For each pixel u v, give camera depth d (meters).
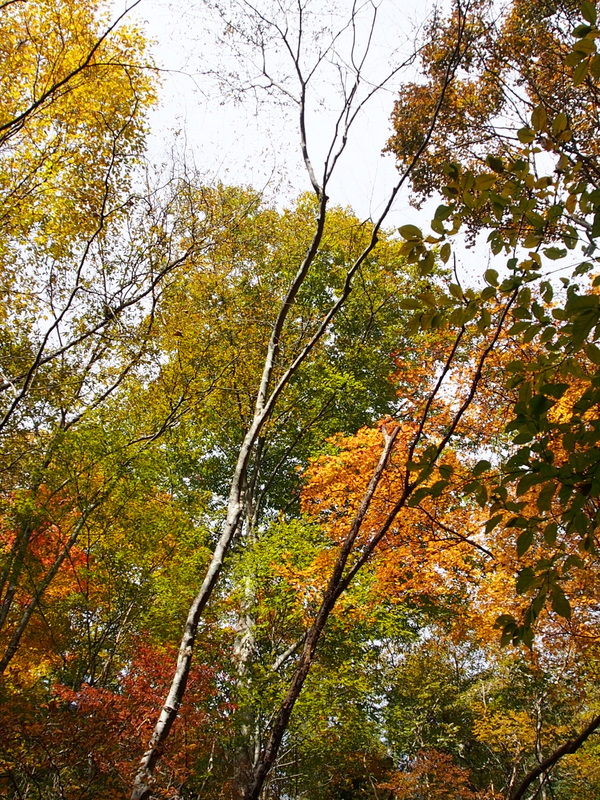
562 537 6.64
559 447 5.50
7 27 8.48
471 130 8.98
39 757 6.20
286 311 6.01
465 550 7.73
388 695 14.11
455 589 8.61
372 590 8.95
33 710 6.47
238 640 11.58
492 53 8.12
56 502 9.02
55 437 9.15
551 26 7.87
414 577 8.27
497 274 3.24
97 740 6.32
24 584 9.36
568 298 3.12
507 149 8.07
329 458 9.46
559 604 2.81
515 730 14.14
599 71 2.77
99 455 9.12
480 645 10.34
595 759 14.09
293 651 11.05
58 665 10.23
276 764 10.36
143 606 9.78
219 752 10.78
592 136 7.77
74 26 8.77
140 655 8.70
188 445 13.65
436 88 8.79
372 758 15.24
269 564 10.29
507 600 7.70
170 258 9.95
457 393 8.51
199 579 10.32
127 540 9.62
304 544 10.05
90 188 9.88
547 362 3.12
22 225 9.41
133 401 10.98
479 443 8.80
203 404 11.84
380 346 16.41
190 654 4.49
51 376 9.66
